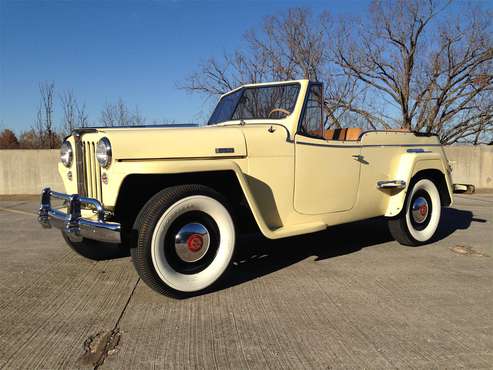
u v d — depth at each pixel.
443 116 15.37
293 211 3.73
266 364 2.25
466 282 3.57
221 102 4.72
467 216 7.05
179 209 3.03
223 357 2.32
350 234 5.48
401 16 14.85
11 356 2.34
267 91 4.09
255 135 3.48
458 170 11.91
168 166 2.94
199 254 3.19
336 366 2.23
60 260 4.26
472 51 14.69
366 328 2.68
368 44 15.33
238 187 3.51
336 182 4.00
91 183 3.41
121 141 2.98
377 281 3.59
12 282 3.58
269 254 4.48
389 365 2.23
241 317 2.85
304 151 3.74
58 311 2.96
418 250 4.66
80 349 2.41
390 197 4.59
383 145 4.45
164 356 2.34
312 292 3.33
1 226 6.22
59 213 3.35
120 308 3.01
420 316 2.86
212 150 3.21
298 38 15.69
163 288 3.04
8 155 10.70
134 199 3.40
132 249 3.02
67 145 3.62
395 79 15.41
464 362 2.26
